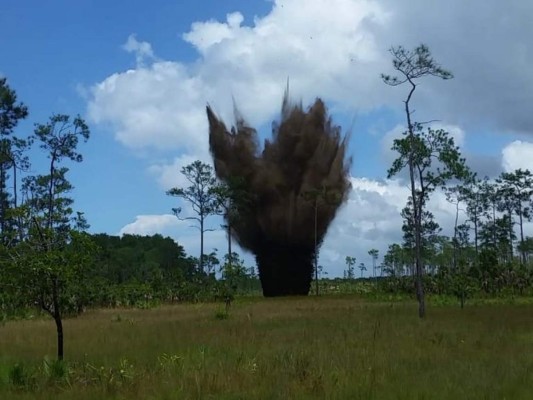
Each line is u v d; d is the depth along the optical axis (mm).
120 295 45938
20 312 29203
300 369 11180
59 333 14055
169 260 94750
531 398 9039
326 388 9695
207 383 10109
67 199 32312
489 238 66625
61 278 13656
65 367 11797
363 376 10508
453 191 65875
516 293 51406
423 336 17781
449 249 64812
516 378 10195
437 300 43375
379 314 28750
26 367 12398
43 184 46406
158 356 13961
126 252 81438
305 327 21516
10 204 50156
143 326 23500
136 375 11180
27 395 9898
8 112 48750
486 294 49844
